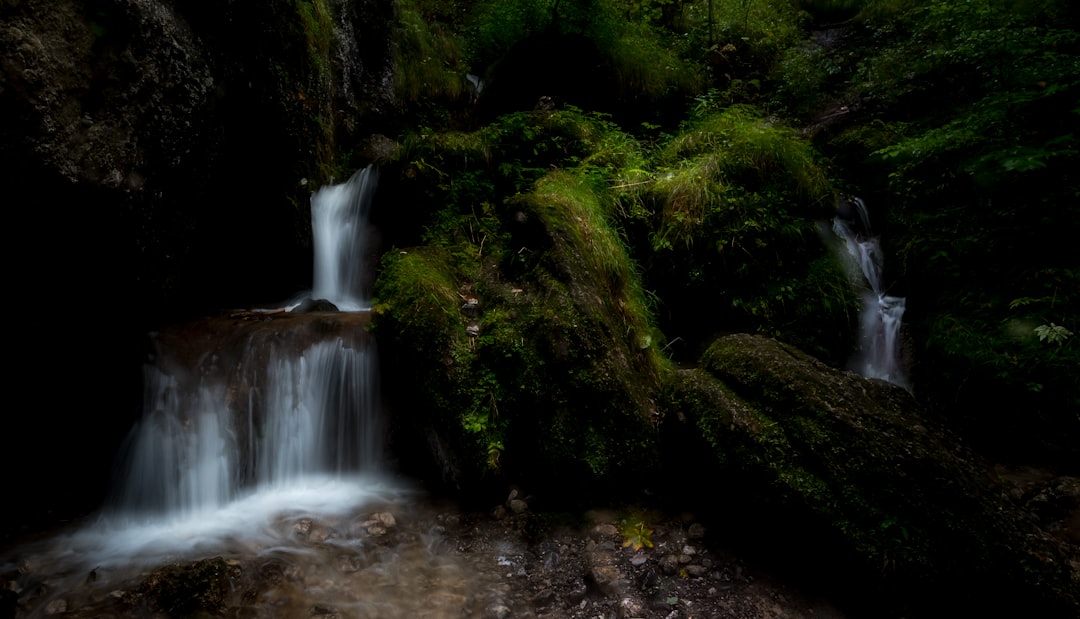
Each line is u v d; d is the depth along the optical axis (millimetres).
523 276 4512
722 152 5789
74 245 3576
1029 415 4309
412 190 5840
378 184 6102
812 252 5379
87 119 3369
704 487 3639
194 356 4223
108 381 4242
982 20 6855
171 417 4062
